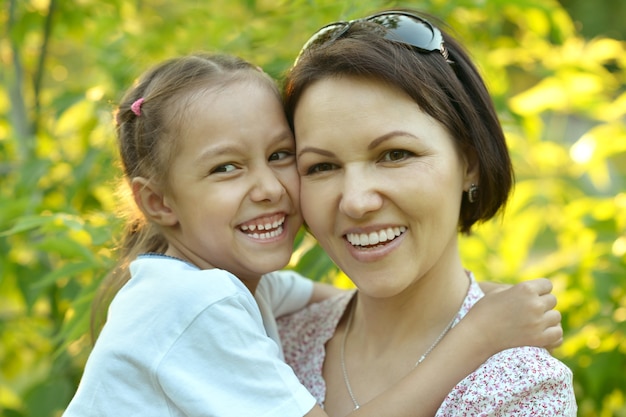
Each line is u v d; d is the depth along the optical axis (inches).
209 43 77.2
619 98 79.4
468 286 51.8
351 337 53.1
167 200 51.8
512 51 82.1
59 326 75.9
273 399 44.8
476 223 53.4
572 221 80.4
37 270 74.4
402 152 44.7
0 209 66.3
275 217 50.7
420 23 47.1
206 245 51.0
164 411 45.8
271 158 50.6
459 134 46.5
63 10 85.4
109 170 72.2
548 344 46.0
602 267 73.9
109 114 73.0
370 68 43.7
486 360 45.1
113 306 48.7
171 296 46.5
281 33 73.5
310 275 60.1
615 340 70.7
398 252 45.4
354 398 49.7
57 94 83.3
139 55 80.6
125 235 56.9
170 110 50.4
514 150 80.8
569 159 85.2
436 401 44.4
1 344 87.2
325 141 44.9
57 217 57.3
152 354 45.5
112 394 46.1
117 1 86.7
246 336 45.9
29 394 71.4
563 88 79.1
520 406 43.2
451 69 47.1
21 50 87.7
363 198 44.0
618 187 83.7
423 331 49.4
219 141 49.1
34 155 78.0
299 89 46.4
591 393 70.8
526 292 46.4
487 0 69.8
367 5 59.7
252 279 53.6
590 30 248.4
